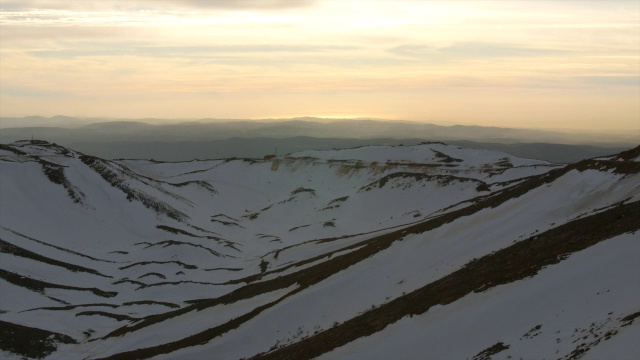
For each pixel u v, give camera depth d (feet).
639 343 83.35
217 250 481.87
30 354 256.11
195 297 353.92
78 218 517.55
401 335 145.18
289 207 633.20
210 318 249.34
